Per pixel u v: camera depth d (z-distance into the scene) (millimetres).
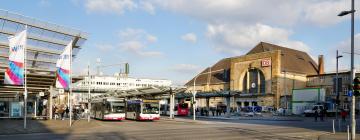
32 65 40594
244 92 96375
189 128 31000
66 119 43750
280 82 88500
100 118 45438
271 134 25219
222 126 34281
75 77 39500
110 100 43500
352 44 21438
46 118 43000
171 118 50781
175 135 23609
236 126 34406
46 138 21500
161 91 50906
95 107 49125
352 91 20609
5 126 29875
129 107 44938
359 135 24938
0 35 36812
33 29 38781
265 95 90000
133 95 57125
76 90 98938
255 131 27875
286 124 38969
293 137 23062
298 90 73250
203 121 44375
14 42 28078
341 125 38062
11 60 27891
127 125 35094
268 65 90500
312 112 64875
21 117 40406
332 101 66438
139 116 43531
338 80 47656
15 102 40406
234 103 97500
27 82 38719
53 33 41094
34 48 39531
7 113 41312
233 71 100438
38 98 49969
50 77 37031
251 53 101250
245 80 97625
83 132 26234
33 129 27359
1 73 33344
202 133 25469
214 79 109375
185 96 67562
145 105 43969
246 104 95062
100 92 102938
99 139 20703
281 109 74500
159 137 22062
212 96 62594
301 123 41531
